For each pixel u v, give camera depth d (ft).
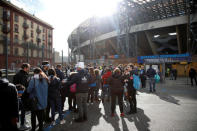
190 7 84.12
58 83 14.70
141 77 39.65
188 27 91.15
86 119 14.53
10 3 117.19
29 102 11.10
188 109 18.28
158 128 12.23
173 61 62.95
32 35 143.84
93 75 22.58
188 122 13.64
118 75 16.08
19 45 33.53
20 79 12.87
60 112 14.71
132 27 118.83
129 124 13.29
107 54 176.96
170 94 29.09
